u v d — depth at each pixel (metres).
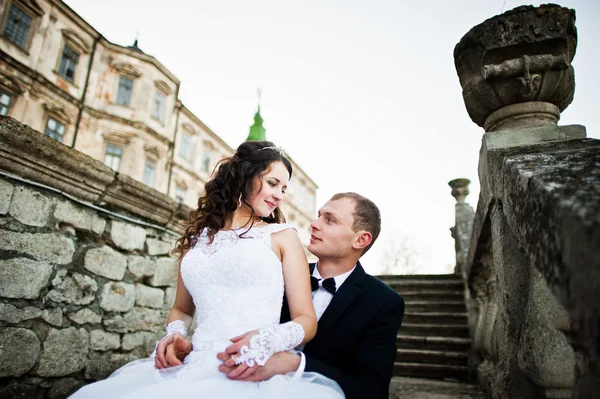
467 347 4.05
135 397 1.03
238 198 1.56
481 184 2.12
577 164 0.98
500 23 1.87
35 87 18.03
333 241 1.65
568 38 1.85
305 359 1.23
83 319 2.52
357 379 1.28
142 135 21.73
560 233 0.72
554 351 1.34
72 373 2.40
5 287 2.08
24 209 2.21
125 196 2.86
